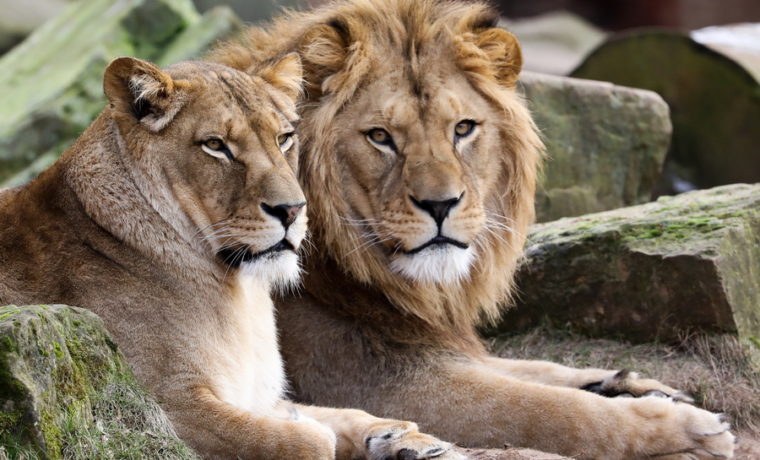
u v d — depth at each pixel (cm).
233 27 2300
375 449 805
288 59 847
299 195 775
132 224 779
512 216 1025
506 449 899
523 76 1484
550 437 901
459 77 982
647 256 1121
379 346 981
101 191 784
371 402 960
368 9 998
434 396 945
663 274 1110
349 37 974
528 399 919
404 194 927
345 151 966
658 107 1603
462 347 1017
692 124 2008
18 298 753
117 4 2364
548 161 1498
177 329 768
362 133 956
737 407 1030
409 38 980
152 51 2286
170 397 747
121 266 773
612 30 4256
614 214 1277
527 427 909
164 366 756
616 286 1147
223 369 786
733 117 1972
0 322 637
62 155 834
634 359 1111
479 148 978
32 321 646
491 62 1009
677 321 1109
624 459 889
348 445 827
